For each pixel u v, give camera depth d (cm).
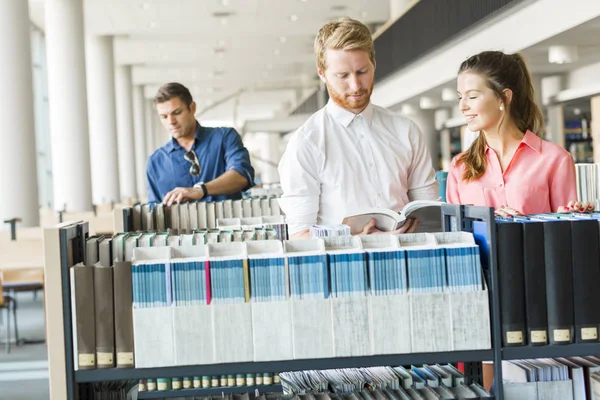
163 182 503
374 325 221
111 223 1203
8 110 1087
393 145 321
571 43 907
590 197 514
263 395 246
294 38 2383
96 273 219
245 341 219
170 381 316
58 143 1593
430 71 1336
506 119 316
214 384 317
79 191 1594
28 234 978
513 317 226
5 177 1089
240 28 2114
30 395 604
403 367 271
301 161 311
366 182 316
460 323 224
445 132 1811
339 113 314
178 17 1928
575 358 263
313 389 249
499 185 321
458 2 1088
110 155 2145
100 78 2141
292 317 220
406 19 1420
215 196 498
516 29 948
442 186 611
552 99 1255
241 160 489
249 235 286
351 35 292
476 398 231
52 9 1586
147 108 3712
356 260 221
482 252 233
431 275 224
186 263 218
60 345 220
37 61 1975
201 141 498
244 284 219
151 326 217
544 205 314
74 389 220
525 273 226
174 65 2845
